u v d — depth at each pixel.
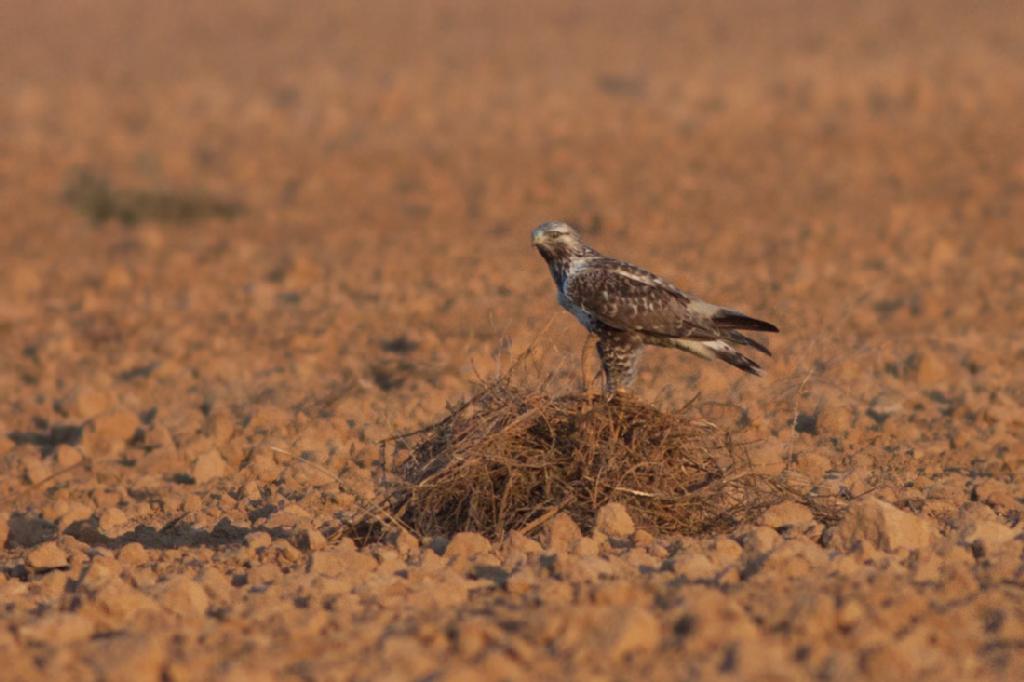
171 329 20.77
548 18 89.25
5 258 27.44
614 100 47.44
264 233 29.44
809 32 72.62
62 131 44.62
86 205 31.77
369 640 7.69
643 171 34.25
